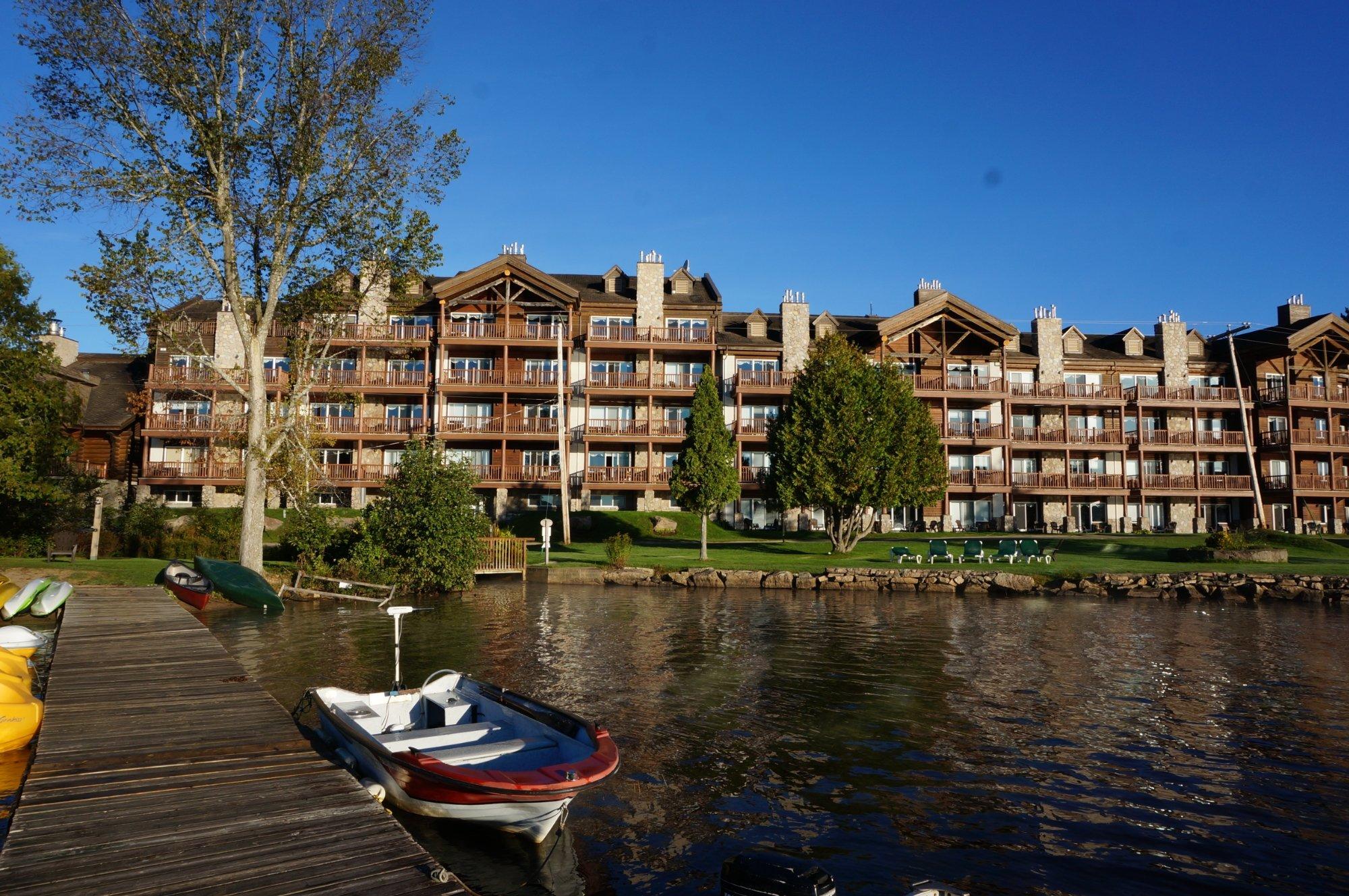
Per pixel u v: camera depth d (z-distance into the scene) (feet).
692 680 50.03
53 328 187.73
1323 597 94.58
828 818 28.60
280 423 93.66
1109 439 188.03
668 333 178.91
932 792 31.14
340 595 88.79
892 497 128.47
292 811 23.12
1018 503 187.83
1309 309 206.69
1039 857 25.63
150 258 80.48
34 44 76.48
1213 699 45.65
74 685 39.68
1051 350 192.34
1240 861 25.46
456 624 73.15
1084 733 39.01
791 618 78.23
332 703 34.45
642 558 128.26
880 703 44.65
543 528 118.11
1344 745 37.27
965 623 75.56
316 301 92.58
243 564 87.86
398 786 28.07
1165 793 31.22
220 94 83.76
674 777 32.58
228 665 44.68
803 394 132.36
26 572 88.02
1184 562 116.37
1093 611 85.40
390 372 175.11
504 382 173.06
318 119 88.22
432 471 96.48
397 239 91.15
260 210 87.76
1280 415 196.54
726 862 22.18
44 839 20.84
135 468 174.91
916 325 184.85
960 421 185.26
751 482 176.45
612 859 25.35
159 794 24.48
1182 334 197.98
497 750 28.17
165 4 79.92
